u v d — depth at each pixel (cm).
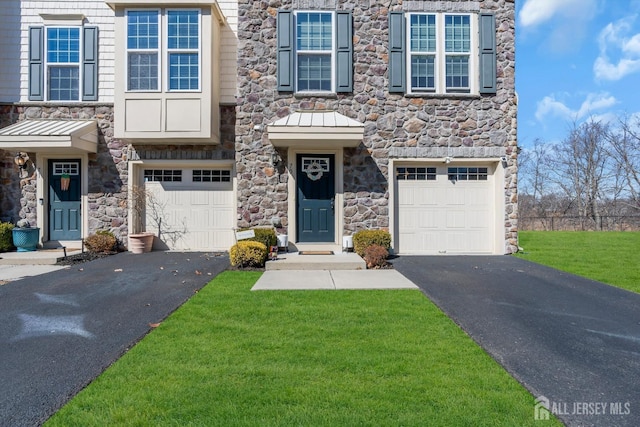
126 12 950
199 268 787
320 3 966
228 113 1028
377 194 966
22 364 344
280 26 959
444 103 975
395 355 356
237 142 957
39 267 804
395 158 967
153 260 883
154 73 959
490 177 1002
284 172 959
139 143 1012
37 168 1023
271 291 596
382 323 446
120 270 761
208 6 952
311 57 977
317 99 966
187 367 330
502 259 906
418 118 972
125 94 950
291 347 374
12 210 1027
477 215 1002
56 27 1025
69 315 482
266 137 961
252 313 483
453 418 256
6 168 1027
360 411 264
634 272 751
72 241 1034
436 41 977
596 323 455
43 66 1022
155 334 409
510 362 348
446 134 973
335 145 933
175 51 953
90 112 1026
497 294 584
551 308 514
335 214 966
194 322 448
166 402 275
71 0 1032
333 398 280
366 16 971
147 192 1042
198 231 1046
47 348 380
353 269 786
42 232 1026
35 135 901
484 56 970
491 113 977
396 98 972
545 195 2752
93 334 418
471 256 953
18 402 280
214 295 570
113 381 306
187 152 1023
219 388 294
